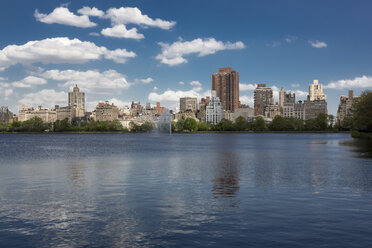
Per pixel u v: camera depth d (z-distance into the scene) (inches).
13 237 661.3
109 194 1053.2
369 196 1008.9
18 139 7721.5
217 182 1272.1
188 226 719.7
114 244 623.8
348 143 4439.0
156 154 2827.3
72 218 784.9
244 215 800.9
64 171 1646.2
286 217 783.7
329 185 1198.3
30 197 1013.2
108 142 5826.8
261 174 1492.4
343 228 704.4
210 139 7170.3
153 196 1019.9
